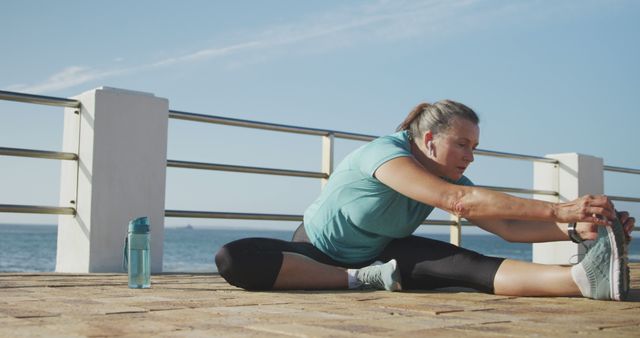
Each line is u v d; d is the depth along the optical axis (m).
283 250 2.57
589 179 6.32
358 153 2.51
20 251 50.09
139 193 3.88
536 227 2.48
